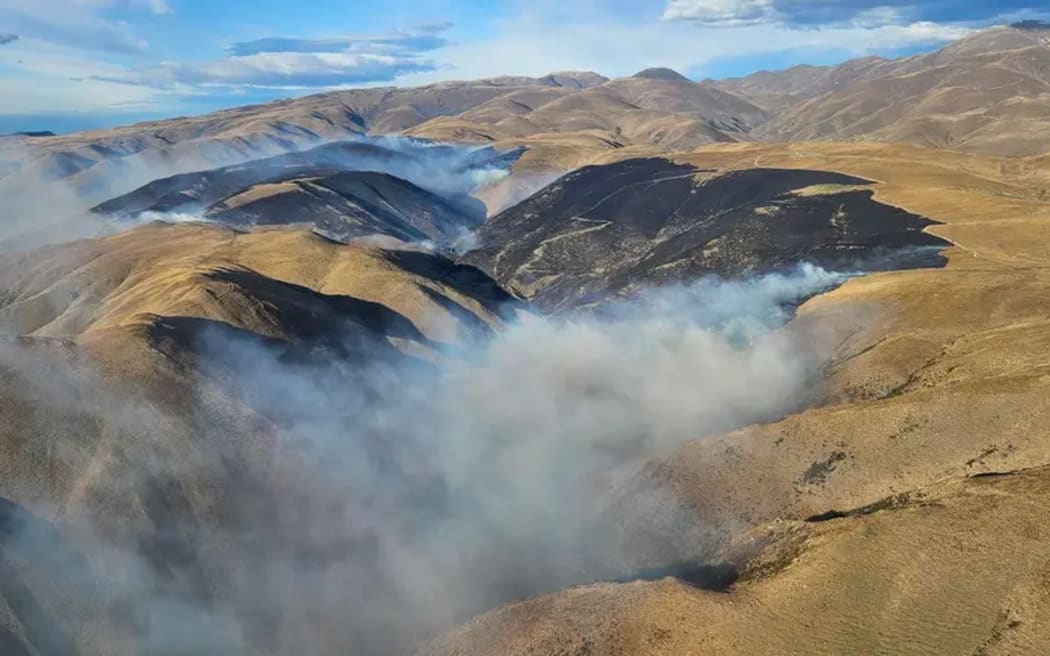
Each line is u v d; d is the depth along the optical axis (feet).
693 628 139.33
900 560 140.36
